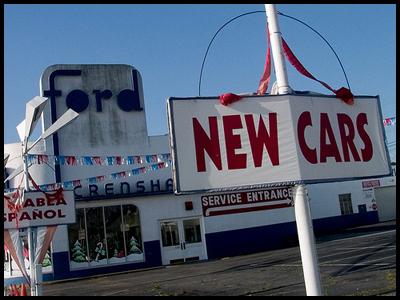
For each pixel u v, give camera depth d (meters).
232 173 6.12
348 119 6.76
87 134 20.86
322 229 30.02
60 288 16.59
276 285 11.55
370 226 29.86
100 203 20.61
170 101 6.12
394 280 10.05
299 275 12.88
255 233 22.47
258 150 6.23
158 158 13.77
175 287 13.27
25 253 18.67
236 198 22.53
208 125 6.17
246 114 6.28
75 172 20.33
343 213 31.06
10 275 18.69
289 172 6.27
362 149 6.77
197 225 21.92
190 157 6.06
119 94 21.52
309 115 6.52
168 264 21.09
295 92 6.91
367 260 14.30
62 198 9.88
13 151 19.78
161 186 21.34
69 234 19.97
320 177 6.39
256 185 6.15
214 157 6.12
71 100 20.88
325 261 15.46
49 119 20.47
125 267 20.41
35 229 9.83
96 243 20.23
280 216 23.14
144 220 21.06
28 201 9.65
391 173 6.85
